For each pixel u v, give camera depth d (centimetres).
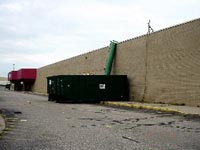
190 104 2367
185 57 2459
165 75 2694
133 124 1320
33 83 8156
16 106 2384
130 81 3259
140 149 798
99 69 4106
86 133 1055
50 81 3391
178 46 2547
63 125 1266
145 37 3042
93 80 3133
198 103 2288
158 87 2783
